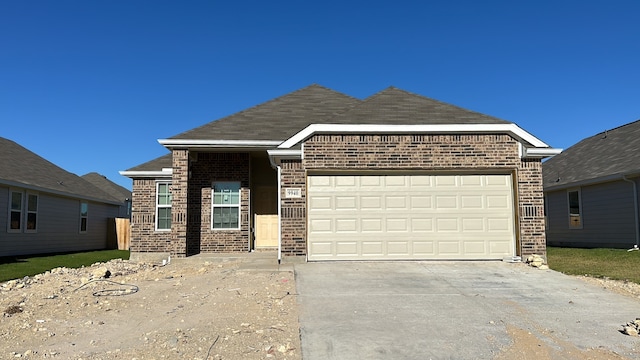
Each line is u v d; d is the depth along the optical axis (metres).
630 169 16.80
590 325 6.93
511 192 12.07
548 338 6.35
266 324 6.70
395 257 11.84
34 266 14.67
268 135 14.52
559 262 13.68
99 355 5.54
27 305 7.89
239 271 10.90
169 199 17.53
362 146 11.96
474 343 6.11
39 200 20.38
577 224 20.34
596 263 13.31
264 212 15.79
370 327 6.66
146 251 17.22
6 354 5.56
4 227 17.91
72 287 9.46
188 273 11.16
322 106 16.81
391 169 11.94
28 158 22.88
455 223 11.96
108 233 27.38
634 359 5.67
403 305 7.82
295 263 11.66
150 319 7.08
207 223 15.06
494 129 11.90
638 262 13.26
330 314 7.25
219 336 6.16
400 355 5.69
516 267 11.03
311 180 11.99
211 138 14.16
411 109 13.15
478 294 8.59
